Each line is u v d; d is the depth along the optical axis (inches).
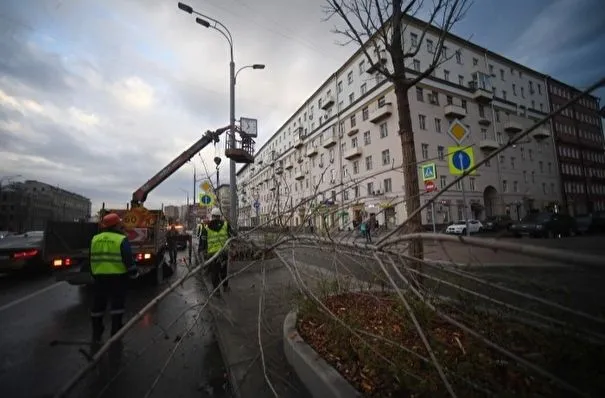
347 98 1425.9
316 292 159.5
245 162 465.4
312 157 1691.7
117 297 161.6
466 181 1225.4
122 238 163.8
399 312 121.6
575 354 76.9
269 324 167.0
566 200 1672.0
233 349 139.6
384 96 1195.3
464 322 109.3
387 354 97.3
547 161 1678.2
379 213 144.1
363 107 1300.4
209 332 174.7
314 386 98.0
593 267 36.3
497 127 1423.5
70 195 3927.2
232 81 520.7
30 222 2883.9
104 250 160.2
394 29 166.7
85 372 57.1
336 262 144.3
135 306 237.8
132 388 117.0
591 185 1932.8
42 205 3129.9
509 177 1425.9
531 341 89.4
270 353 134.3
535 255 42.7
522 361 53.8
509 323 97.3
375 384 89.1
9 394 115.7
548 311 87.0
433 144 1168.2
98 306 161.5
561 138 1759.4
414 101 1157.1
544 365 79.0
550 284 86.5
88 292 290.5
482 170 1307.8
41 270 388.8
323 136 1590.8
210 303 144.9
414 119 1143.0
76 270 256.4
